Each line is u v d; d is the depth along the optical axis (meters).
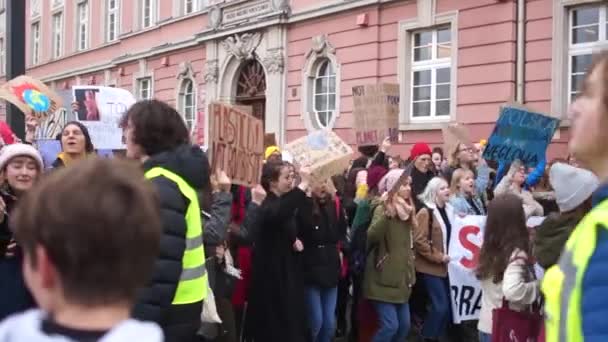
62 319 1.33
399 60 15.38
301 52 17.75
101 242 1.31
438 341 6.74
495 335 4.45
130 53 25.00
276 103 18.25
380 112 9.15
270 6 18.41
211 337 4.45
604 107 1.66
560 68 12.62
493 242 4.56
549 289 1.79
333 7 16.62
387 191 6.25
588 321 1.55
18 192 3.72
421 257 6.55
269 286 5.45
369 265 6.08
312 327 5.86
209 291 4.09
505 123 6.73
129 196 1.37
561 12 12.61
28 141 6.98
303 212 5.78
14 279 3.52
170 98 22.92
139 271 1.37
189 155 3.13
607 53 1.74
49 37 32.12
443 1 14.48
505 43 13.36
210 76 20.66
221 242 4.38
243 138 4.73
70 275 1.30
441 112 14.92
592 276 1.56
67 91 8.71
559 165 3.76
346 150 5.46
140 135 3.21
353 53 16.33
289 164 5.59
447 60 14.77
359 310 6.30
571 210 3.67
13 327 1.36
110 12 27.59
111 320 1.34
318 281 5.82
